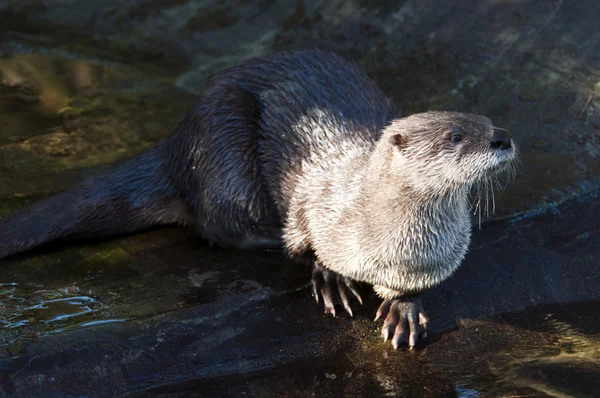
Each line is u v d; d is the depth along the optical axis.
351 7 12.04
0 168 9.32
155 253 8.35
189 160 8.42
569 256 8.09
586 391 6.43
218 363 6.96
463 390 6.59
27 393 6.60
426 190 6.84
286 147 8.20
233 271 8.08
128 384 6.74
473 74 10.76
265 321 7.39
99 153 9.65
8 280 7.84
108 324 7.24
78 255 8.27
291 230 8.09
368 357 7.04
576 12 11.62
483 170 6.72
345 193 7.49
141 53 11.55
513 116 9.97
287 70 8.45
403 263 7.09
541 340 7.14
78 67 11.19
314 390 6.69
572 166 9.20
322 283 7.78
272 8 12.20
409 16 11.81
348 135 7.93
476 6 11.86
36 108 10.39
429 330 7.30
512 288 7.72
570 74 10.67
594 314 7.46
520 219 8.52
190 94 10.83
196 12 12.17
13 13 11.99
